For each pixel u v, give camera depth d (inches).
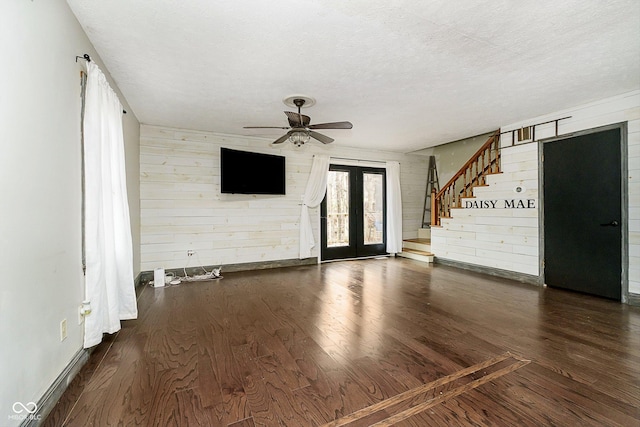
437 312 125.3
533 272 173.2
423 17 79.8
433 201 244.2
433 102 144.2
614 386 72.4
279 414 62.8
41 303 62.6
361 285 169.3
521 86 126.4
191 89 127.2
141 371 79.1
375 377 76.8
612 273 141.9
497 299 143.3
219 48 95.0
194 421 60.6
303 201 229.1
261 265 214.8
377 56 100.5
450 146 277.4
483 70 111.3
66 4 73.6
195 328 108.0
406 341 97.7
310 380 75.3
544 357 87.0
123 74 112.7
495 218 193.6
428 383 74.2
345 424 60.0
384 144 239.0
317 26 83.7
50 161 66.8
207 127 185.6
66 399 67.4
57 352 68.9
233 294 151.3
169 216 185.3
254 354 88.7
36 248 61.1
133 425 59.5
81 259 82.6
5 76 52.1
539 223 170.1
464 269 213.5
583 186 151.2
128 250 112.6
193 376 76.9
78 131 81.5
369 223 264.8
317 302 138.6
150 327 108.8
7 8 52.5
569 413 62.9
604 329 107.3
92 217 85.0
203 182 194.9
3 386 50.4
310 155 233.3
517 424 59.6
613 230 141.3
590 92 133.8
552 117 162.7
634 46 95.0
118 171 108.9
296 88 127.0
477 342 97.0
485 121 176.9
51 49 67.2
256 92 130.7
